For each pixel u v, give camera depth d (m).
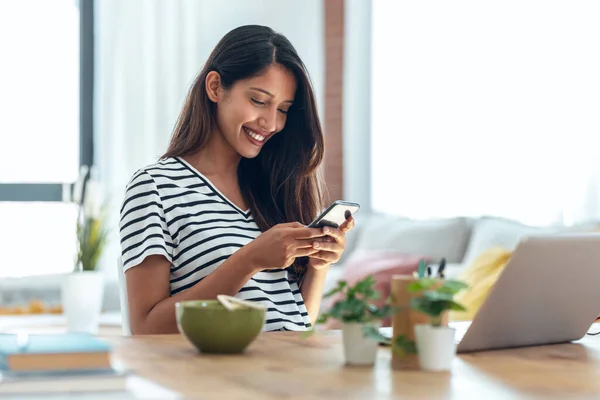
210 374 1.32
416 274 1.53
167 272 2.17
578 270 1.64
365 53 6.21
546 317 1.67
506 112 5.15
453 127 5.49
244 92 2.29
